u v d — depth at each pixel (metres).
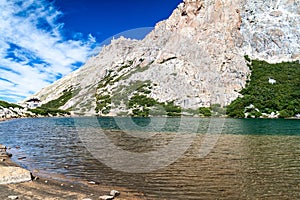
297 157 25.84
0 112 99.94
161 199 14.64
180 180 18.11
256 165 22.45
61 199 14.30
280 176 19.17
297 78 135.88
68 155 26.66
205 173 19.83
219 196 15.20
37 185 16.66
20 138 41.81
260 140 38.88
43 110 120.69
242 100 109.50
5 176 17.02
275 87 125.94
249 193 15.68
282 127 61.09
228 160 24.36
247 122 76.62
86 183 17.33
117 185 16.97
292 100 112.38
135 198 14.71
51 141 37.62
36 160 24.39
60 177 18.66
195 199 14.70
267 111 104.25
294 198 14.96
